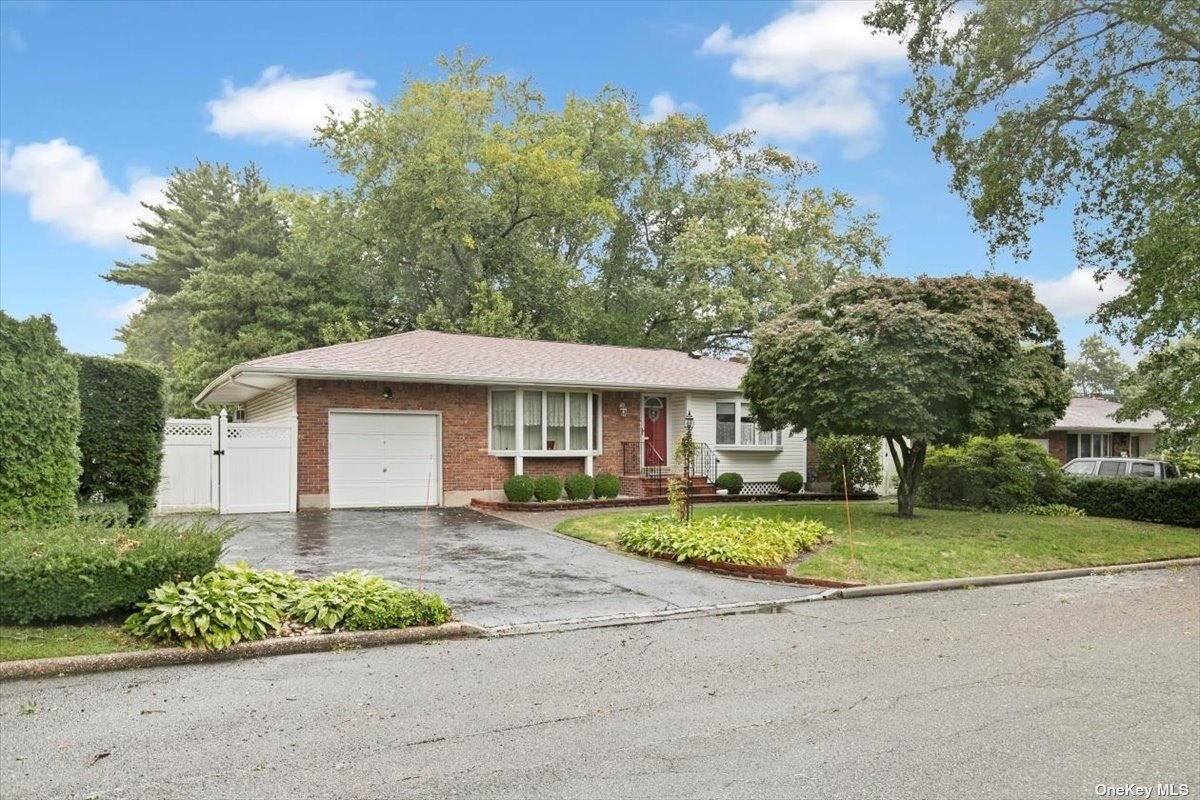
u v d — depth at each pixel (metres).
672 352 26.59
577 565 11.17
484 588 9.52
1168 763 4.41
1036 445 20.27
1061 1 16.95
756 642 7.38
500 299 30.27
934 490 19.56
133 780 4.03
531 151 31.42
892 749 4.57
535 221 33.38
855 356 14.08
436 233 30.28
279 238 33.22
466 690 5.70
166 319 40.84
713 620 8.41
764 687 5.86
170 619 6.47
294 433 17.16
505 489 18.38
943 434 14.67
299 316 30.30
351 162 32.00
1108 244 18.66
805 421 15.20
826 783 4.07
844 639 7.54
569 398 20.73
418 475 18.52
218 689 5.63
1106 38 17.62
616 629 7.88
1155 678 6.19
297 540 12.83
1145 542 14.84
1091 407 33.59
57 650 6.13
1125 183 17.83
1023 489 19.11
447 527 14.74
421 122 31.17
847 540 13.12
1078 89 18.19
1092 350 57.88
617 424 21.58
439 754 4.43
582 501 18.75
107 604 6.68
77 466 8.59
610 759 4.38
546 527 14.91
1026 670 6.41
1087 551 13.55
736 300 33.34
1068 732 4.91
